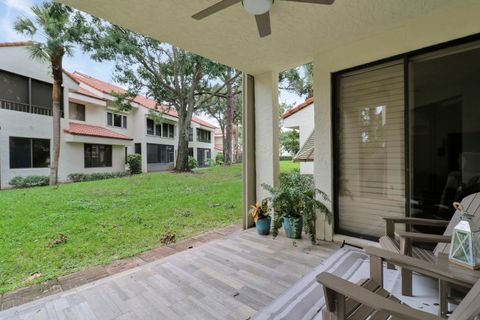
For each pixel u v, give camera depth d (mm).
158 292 2100
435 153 2520
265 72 3875
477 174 2328
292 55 3268
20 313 1852
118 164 13102
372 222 2951
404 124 2666
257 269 2471
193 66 11766
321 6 2207
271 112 3836
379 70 2846
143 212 4988
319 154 3270
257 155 4004
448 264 1498
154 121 15508
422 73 2564
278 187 3676
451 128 2436
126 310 1872
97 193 6961
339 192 3213
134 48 9406
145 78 11516
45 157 9719
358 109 3021
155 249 3160
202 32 2641
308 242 3178
